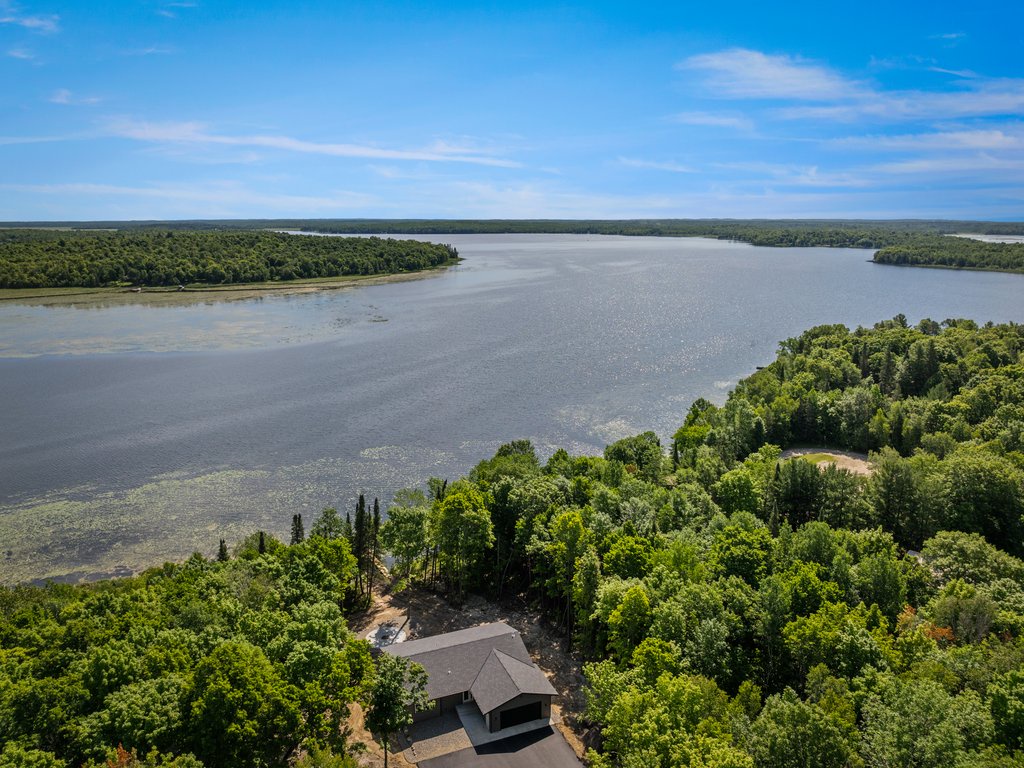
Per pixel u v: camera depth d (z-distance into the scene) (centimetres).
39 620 6600
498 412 14950
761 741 4472
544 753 5750
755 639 6388
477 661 6431
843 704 4781
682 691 4928
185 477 11412
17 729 4606
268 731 4878
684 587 6456
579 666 7131
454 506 8200
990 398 14088
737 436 13275
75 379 16238
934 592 7356
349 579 8238
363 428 13762
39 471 11469
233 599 6588
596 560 7169
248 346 19662
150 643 5675
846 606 6450
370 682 5269
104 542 9506
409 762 5634
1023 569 7281
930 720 4406
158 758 4497
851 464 13000
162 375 16675
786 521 9719
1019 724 4391
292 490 11112
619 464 10625
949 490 9625
